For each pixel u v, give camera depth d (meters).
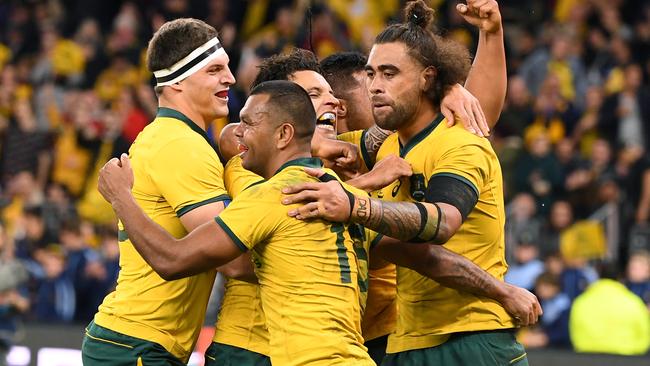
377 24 45.81
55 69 48.47
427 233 14.74
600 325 30.84
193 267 14.66
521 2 46.75
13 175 43.75
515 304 16.11
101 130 44.38
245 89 39.97
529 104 41.38
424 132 16.19
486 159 15.82
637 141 40.56
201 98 16.58
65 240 37.00
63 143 44.09
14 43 51.06
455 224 14.99
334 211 14.48
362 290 15.36
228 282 16.66
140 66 47.44
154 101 44.59
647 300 32.78
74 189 43.50
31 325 34.22
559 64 42.69
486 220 16.14
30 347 34.03
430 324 16.41
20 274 35.03
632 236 35.34
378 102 16.02
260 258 14.92
